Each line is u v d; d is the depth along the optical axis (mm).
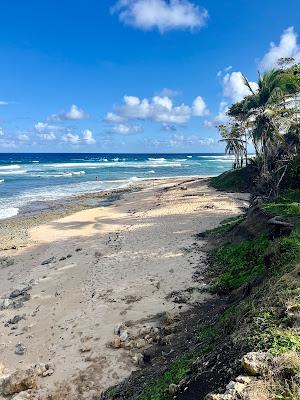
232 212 28484
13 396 9336
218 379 5992
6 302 15125
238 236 17484
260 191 33688
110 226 28125
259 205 18156
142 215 30656
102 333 11859
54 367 10344
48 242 25156
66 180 65062
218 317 10469
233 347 6629
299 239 11523
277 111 28656
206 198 36125
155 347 10547
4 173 77125
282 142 30234
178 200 36594
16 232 28172
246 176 42281
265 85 30438
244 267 14148
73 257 20719
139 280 15648
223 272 14797
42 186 56594
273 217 15555
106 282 15977
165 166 103688
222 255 16609
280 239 12352
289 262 9922
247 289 11188
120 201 40500
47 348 11531
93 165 106938
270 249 11906
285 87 31016
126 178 68438
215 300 12867
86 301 14414
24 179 66188
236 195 36812
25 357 11227
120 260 18797
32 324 13258
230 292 12961
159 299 13672
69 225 29609
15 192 50031
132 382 8906
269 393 5016
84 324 12609
